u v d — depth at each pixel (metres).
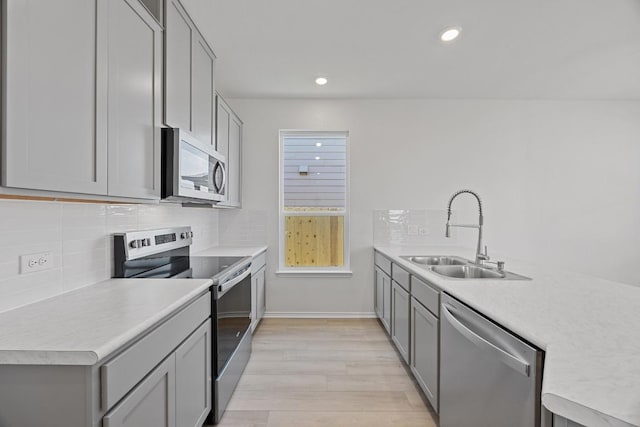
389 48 2.49
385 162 3.61
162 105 1.64
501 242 3.60
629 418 0.55
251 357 2.62
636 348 0.85
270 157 3.59
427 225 3.61
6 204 1.15
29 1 0.89
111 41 1.24
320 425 1.81
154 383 1.11
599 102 3.63
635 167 3.62
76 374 0.83
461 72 2.92
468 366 1.36
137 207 2.02
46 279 1.31
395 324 2.69
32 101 0.90
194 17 2.09
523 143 3.61
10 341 0.87
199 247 3.09
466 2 1.96
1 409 0.84
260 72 2.91
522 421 0.99
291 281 3.61
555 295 1.39
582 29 2.25
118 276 1.74
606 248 3.62
